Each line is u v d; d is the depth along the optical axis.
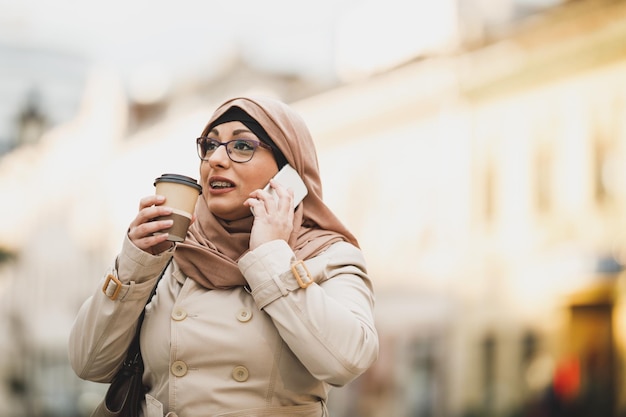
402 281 17.06
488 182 15.60
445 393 15.23
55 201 24.98
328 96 20.09
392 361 16.42
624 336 12.28
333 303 2.67
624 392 12.03
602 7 13.64
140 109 26.44
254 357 2.74
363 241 18.58
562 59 14.31
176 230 2.70
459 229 15.98
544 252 14.14
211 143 2.90
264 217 2.75
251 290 2.70
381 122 18.33
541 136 14.65
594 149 13.67
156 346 2.80
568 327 13.20
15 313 24.19
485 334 14.84
